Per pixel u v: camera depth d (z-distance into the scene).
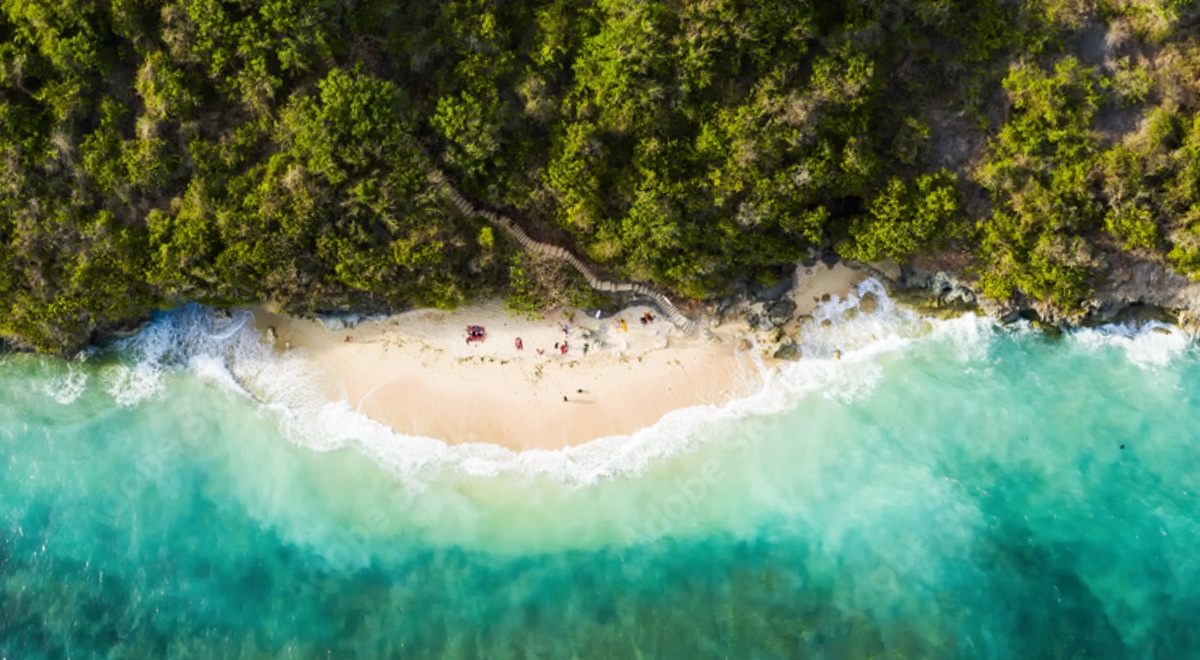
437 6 36.59
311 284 39.19
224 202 37.31
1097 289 40.50
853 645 36.31
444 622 37.72
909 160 38.41
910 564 37.62
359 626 37.72
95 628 38.00
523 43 37.03
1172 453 39.47
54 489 40.31
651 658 36.72
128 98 36.66
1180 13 36.84
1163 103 37.56
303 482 40.25
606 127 37.09
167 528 39.62
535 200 38.22
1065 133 37.47
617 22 35.72
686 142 37.50
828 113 37.03
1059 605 36.44
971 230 39.47
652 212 37.91
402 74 37.03
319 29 35.22
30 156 36.16
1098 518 38.09
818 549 38.31
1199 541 37.22
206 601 38.34
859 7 36.00
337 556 38.97
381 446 40.69
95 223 36.97
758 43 35.88
